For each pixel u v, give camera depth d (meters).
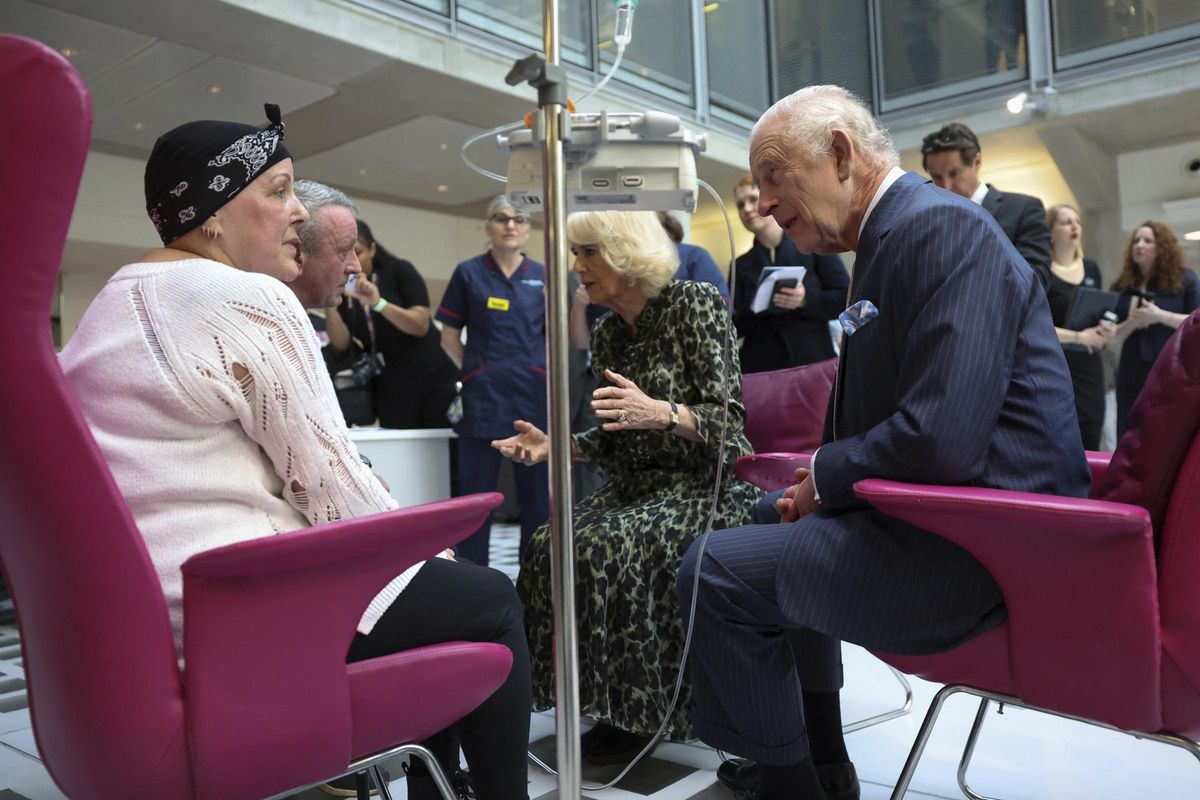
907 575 1.34
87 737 0.99
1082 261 4.77
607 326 2.33
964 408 1.29
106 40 6.49
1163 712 1.17
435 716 1.22
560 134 1.20
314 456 1.18
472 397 3.91
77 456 0.94
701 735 1.57
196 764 1.02
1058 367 1.41
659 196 1.41
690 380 2.13
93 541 0.95
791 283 3.30
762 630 1.49
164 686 1.00
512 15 7.69
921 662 1.37
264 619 1.04
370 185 11.02
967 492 1.21
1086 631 1.18
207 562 0.99
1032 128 8.95
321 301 1.92
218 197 1.28
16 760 2.16
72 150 0.88
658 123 1.37
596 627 1.98
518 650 1.38
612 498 2.25
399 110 8.12
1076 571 1.17
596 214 2.10
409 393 4.17
